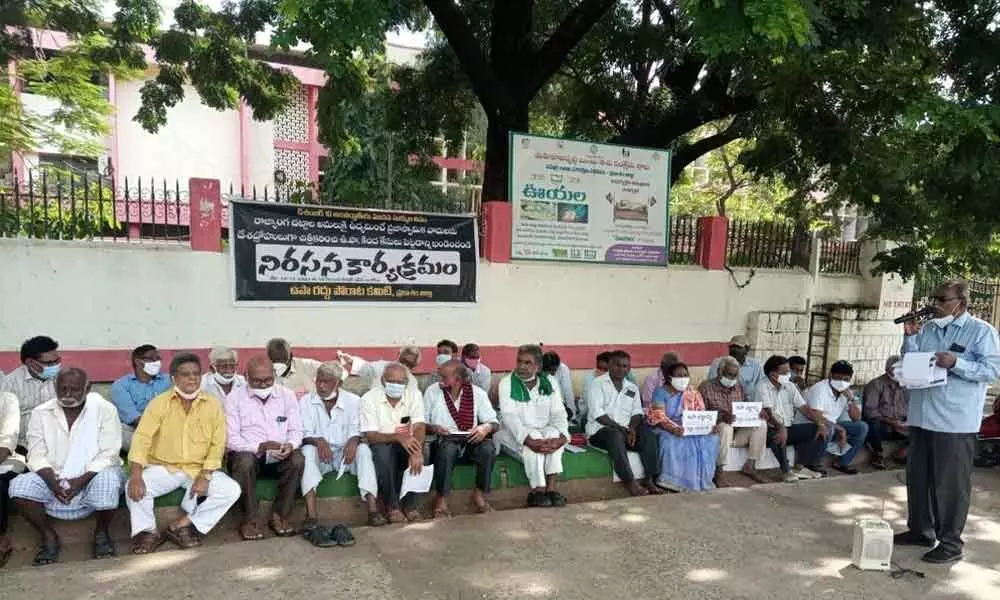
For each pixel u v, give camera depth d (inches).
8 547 161.5
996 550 177.2
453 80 408.2
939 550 169.2
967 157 247.6
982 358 164.4
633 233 314.8
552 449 210.8
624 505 204.5
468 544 169.6
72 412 168.6
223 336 250.4
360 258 267.4
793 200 397.4
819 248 365.1
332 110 400.2
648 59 376.5
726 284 340.2
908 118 232.2
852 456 266.8
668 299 326.0
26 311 226.8
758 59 252.5
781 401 263.0
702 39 176.1
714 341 339.9
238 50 386.6
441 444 199.5
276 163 612.1
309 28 189.3
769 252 354.6
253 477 177.9
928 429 170.9
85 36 387.5
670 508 202.8
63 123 469.1
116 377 236.2
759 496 218.1
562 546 170.4
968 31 263.6
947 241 324.2
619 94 412.5
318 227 260.2
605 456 232.5
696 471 228.8
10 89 410.6
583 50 393.7
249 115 593.9
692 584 151.6
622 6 378.6
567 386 279.6
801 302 362.9
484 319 290.2
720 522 191.9
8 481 165.5
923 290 401.4
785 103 311.9
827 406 261.3
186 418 172.9
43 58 439.8
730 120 467.8
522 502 217.6
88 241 233.5
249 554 159.0
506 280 292.8
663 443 231.6
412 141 446.6
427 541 170.9
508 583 148.1
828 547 176.6
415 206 566.6
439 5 296.4
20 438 186.2
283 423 185.5
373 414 193.3
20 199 230.1
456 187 685.3
